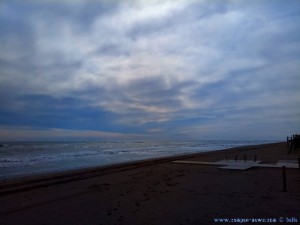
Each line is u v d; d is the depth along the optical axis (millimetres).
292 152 37812
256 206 9070
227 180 14766
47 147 78812
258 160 26219
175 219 7891
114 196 11312
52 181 15742
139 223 7617
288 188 12133
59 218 8305
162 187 13109
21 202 10500
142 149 70188
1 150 58906
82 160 34594
